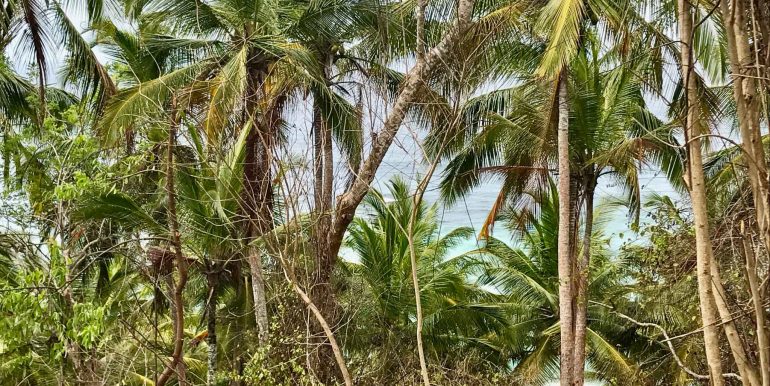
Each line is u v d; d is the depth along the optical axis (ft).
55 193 26.73
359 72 36.68
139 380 41.91
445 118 29.14
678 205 41.96
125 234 34.12
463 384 39.83
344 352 37.68
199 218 34.73
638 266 43.29
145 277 34.78
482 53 31.07
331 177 36.70
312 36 39.73
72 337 25.62
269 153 25.91
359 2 37.04
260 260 35.86
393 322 47.01
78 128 34.32
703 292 12.67
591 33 42.27
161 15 39.09
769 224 11.27
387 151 35.29
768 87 11.91
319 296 34.73
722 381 12.48
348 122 36.94
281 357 33.78
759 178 11.44
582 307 45.21
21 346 30.66
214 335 37.73
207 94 36.11
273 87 36.14
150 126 34.04
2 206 31.89
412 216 23.26
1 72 35.24
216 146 29.73
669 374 43.83
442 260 58.44
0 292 25.52
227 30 39.32
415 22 39.06
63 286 26.12
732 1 11.60
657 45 21.42
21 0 33.45
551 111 42.01
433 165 23.08
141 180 35.09
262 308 35.50
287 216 25.72
